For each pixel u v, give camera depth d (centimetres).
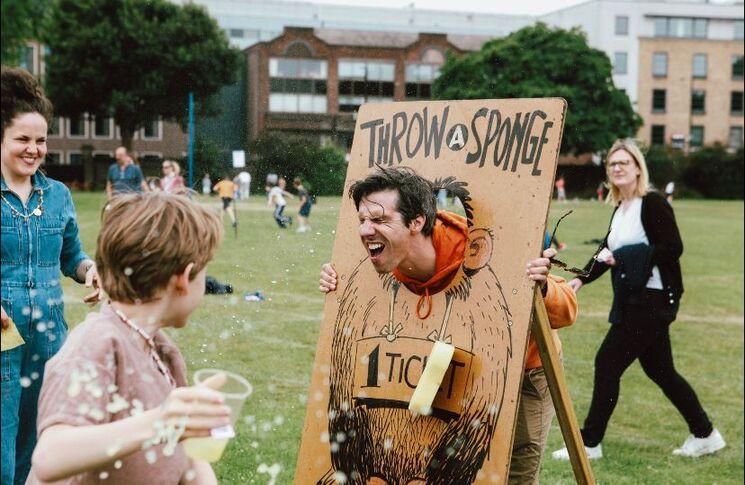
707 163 4816
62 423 145
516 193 232
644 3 5691
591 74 4056
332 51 4522
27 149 266
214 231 164
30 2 2088
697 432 405
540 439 262
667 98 5769
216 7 5606
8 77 263
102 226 160
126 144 3612
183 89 3425
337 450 247
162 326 167
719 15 5734
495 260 231
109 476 160
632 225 392
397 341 243
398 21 5919
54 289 278
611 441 426
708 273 1173
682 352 646
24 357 269
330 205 857
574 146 4203
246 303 698
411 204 226
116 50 3369
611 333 396
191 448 158
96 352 154
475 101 248
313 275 849
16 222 268
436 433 230
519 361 220
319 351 259
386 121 265
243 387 165
